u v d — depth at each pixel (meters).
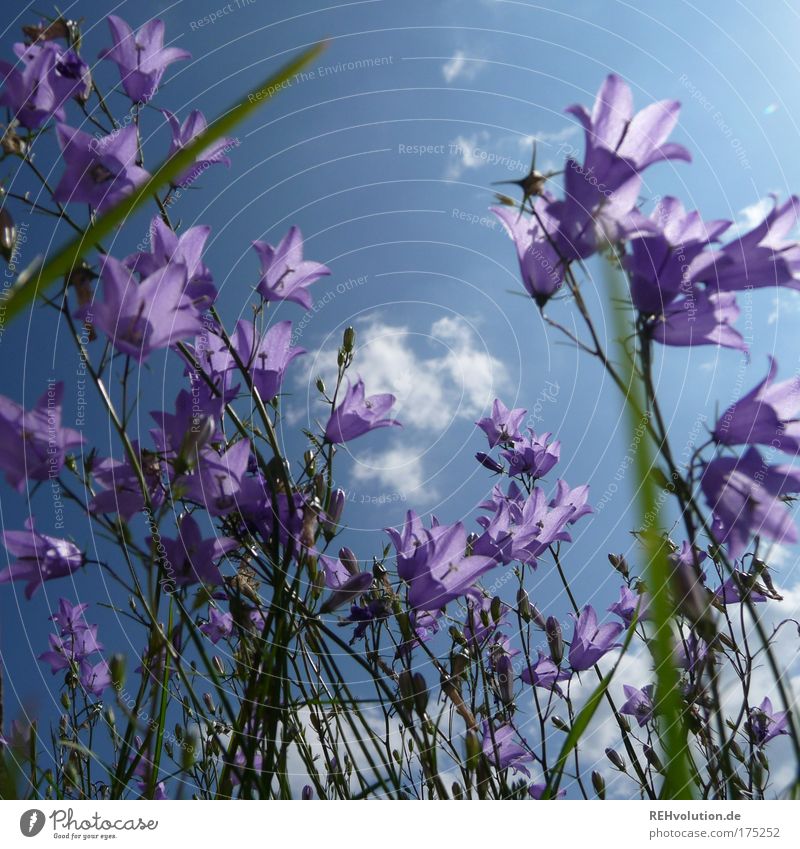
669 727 0.14
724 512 0.17
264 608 0.24
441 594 0.26
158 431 0.21
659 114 0.17
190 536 0.21
